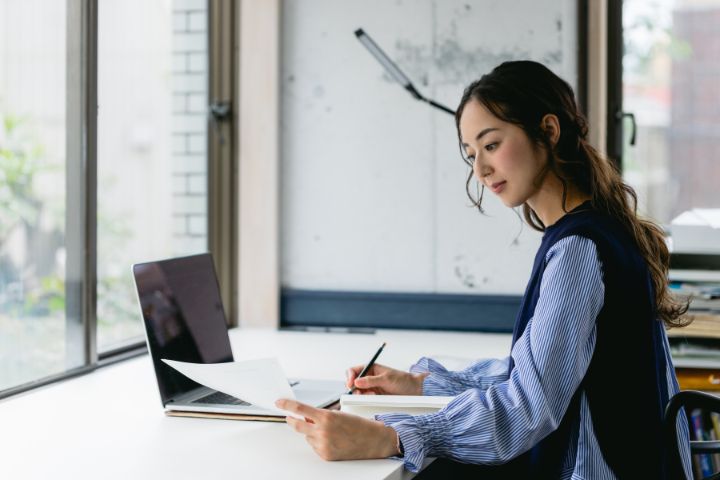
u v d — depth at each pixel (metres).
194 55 2.62
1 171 1.75
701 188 2.58
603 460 1.17
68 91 1.94
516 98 1.25
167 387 1.50
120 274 2.29
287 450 1.25
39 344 1.85
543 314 1.19
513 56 2.58
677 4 2.56
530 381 1.17
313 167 2.70
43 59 1.87
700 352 2.10
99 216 2.20
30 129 1.84
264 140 2.66
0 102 1.75
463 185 2.62
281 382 1.28
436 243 2.64
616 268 1.19
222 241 2.72
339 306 2.68
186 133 2.60
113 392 1.68
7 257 1.77
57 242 1.91
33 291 1.84
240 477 1.12
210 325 1.72
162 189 2.49
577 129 1.28
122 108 2.31
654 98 2.58
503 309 2.58
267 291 2.67
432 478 1.51
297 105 2.70
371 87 2.65
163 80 2.49
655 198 2.60
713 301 2.18
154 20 2.45
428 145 2.63
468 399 1.22
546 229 1.30
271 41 2.64
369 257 2.68
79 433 1.35
